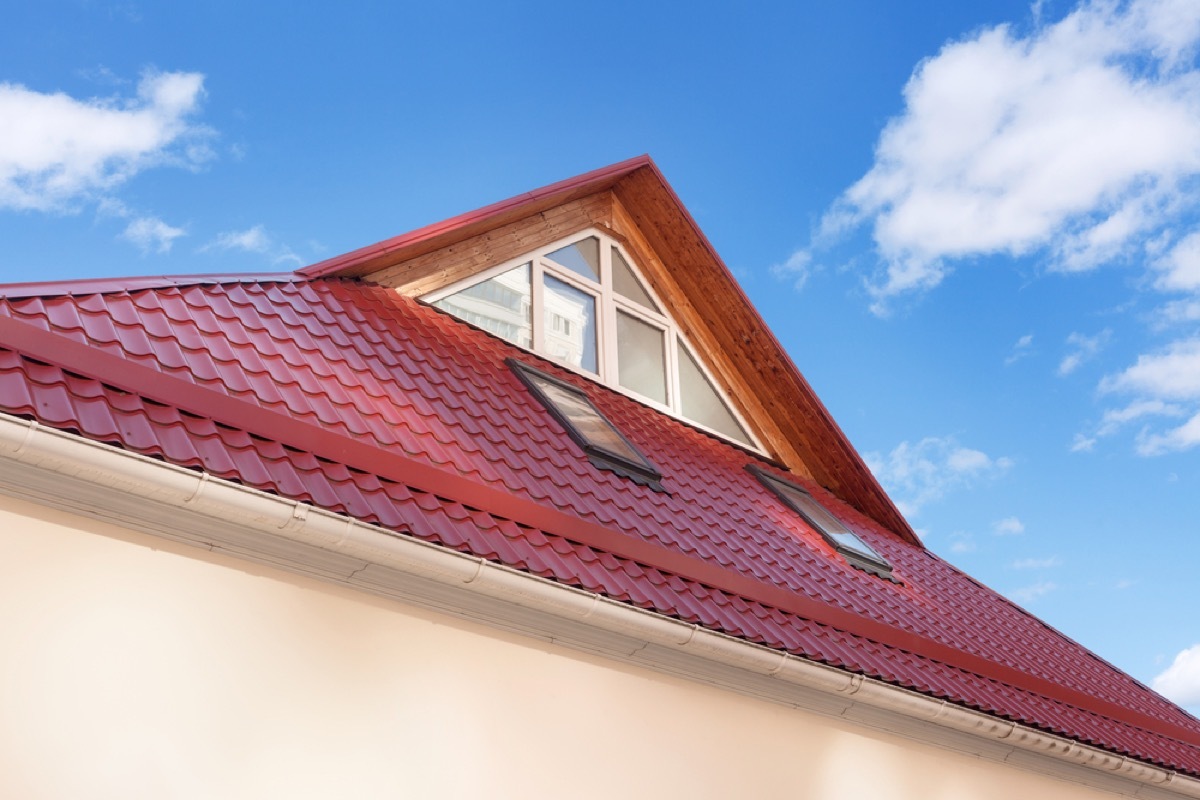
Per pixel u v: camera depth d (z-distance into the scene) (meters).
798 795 6.83
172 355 5.52
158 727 4.41
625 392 10.16
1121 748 8.86
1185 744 10.16
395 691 5.18
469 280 9.27
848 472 11.72
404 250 8.63
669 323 11.05
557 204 10.12
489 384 8.09
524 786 5.51
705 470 9.55
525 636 5.77
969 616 10.11
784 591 7.44
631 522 7.18
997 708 7.92
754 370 11.37
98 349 4.96
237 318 6.45
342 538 4.95
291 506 4.81
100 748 4.25
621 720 6.06
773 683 6.83
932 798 7.72
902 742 7.67
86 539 4.45
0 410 4.21
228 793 4.52
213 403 5.17
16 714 4.09
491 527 5.83
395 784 5.04
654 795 6.06
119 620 4.44
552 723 5.73
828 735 7.21
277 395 5.79
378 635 5.20
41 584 4.28
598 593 5.84
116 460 4.40
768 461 11.46
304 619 4.98
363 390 6.55
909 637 8.11
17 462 4.29
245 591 4.83
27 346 4.71
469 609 5.54
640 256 10.91
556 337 9.81
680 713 6.39
